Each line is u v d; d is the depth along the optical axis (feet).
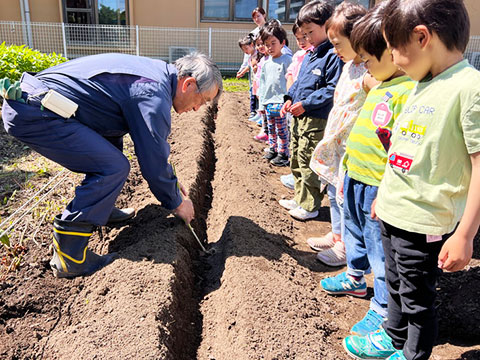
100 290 8.89
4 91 8.51
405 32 5.75
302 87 12.69
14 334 8.14
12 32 43.04
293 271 10.50
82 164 9.16
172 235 10.62
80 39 44.55
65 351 7.34
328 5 12.10
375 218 8.03
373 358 7.89
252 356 7.55
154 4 44.98
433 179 6.10
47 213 11.57
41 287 9.16
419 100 6.23
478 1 44.70
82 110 9.05
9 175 14.26
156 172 9.46
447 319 8.69
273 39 17.20
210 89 9.99
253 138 22.39
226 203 13.94
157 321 7.86
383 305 8.32
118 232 11.35
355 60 9.50
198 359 8.35
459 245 5.75
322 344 7.97
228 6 46.55
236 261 10.18
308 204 13.48
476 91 5.52
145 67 9.52
